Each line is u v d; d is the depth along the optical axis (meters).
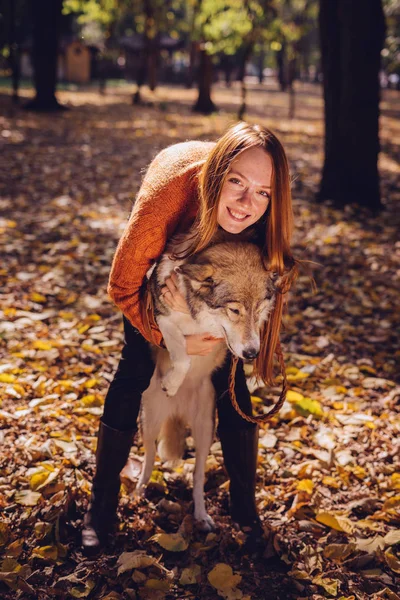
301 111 29.89
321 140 17.89
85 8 22.06
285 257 2.72
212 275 2.59
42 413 3.83
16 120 17.17
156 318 2.81
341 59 9.35
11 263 6.43
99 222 8.23
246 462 3.04
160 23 25.11
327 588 2.70
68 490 3.12
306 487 3.36
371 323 5.68
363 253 7.54
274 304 2.85
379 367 4.89
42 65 20.38
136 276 2.62
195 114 23.72
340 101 9.52
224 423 3.03
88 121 18.73
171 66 53.91
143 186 2.59
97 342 4.95
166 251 2.73
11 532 2.87
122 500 3.23
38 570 2.65
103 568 2.73
